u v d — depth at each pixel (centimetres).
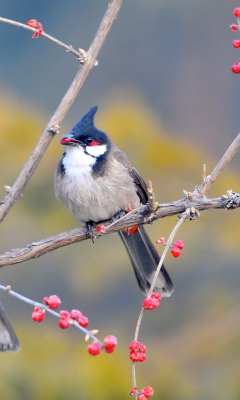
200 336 1210
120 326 1298
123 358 1092
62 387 1020
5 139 1273
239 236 1241
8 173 1223
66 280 1316
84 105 2038
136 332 524
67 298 1328
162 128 1398
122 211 782
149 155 1293
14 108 1350
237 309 1246
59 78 2097
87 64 592
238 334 1197
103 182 762
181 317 1273
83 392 1020
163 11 2134
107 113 1358
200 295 1284
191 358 1168
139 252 791
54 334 1134
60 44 581
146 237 791
